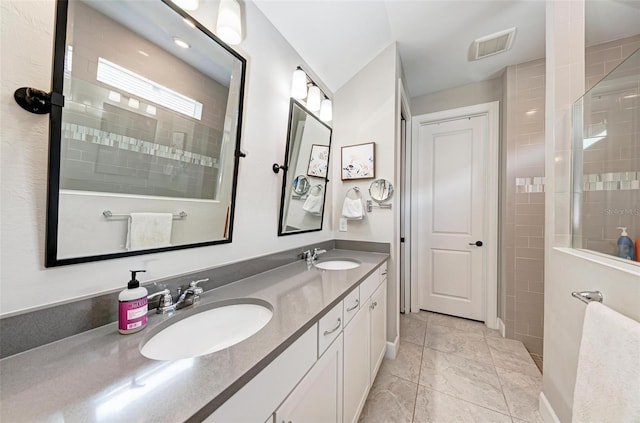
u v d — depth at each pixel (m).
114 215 0.72
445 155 2.61
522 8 1.53
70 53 0.62
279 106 1.43
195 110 0.94
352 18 1.55
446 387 1.53
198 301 0.89
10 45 0.54
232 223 1.13
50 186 0.59
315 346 0.81
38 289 0.59
